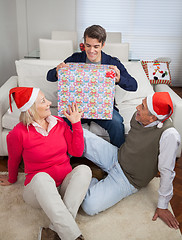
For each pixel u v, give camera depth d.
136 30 5.21
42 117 1.58
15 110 2.35
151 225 1.70
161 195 1.72
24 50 5.34
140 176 1.79
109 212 1.79
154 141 1.66
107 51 3.20
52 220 1.41
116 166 1.88
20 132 1.55
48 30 5.23
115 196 1.77
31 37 5.27
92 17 5.13
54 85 2.54
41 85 2.55
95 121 2.17
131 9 5.05
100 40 1.90
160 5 5.01
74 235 1.41
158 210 1.76
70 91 1.77
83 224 1.68
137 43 5.30
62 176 1.69
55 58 3.62
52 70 1.98
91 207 1.69
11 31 4.72
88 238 1.58
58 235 1.46
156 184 2.10
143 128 1.72
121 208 1.83
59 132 1.67
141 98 2.70
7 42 4.48
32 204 1.65
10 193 1.92
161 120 1.64
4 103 2.25
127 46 3.21
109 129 2.13
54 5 5.04
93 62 2.10
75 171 1.63
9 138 1.59
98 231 1.64
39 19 5.14
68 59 2.17
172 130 1.61
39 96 1.53
